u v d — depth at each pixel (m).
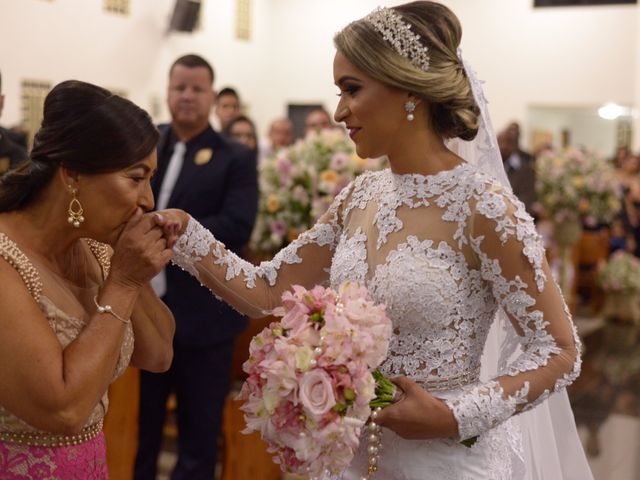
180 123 3.69
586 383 6.64
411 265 1.98
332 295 1.84
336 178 4.65
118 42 10.55
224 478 4.12
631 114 16.19
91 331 1.78
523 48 13.72
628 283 9.21
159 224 1.87
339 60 2.00
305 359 1.74
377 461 2.04
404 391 1.90
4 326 1.69
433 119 2.05
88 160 1.76
